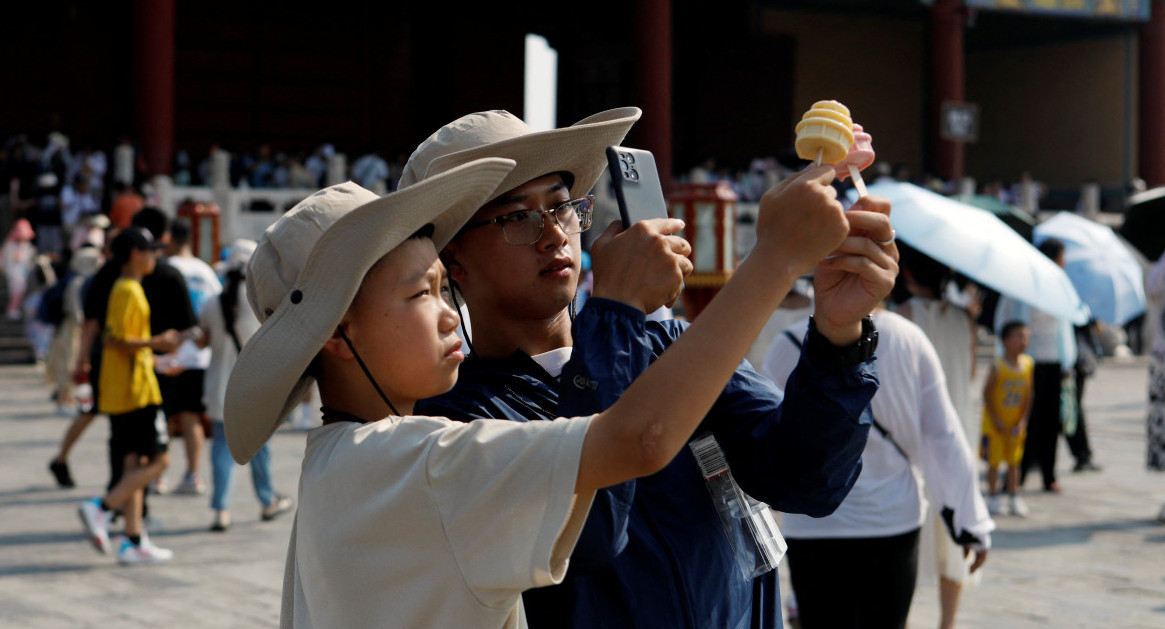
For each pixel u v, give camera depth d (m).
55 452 11.01
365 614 1.62
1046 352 9.70
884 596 4.00
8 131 27.17
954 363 5.80
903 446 4.03
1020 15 32.69
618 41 32.28
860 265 1.80
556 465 1.51
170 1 22.50
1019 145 34.59
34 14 27.34
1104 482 10.34
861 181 1.78
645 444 1.49
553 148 2.07
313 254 1.66
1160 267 8.99
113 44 27.91
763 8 30.69
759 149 30.55
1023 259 5.69
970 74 35.72
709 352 1.52
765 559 2.16
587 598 2.01
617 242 1.92
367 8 30.02
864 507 3.95
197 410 9.09
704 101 31.03
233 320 7.86
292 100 29.34
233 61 28.78
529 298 2.16
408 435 1.62
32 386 16.06
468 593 1.56
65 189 21.69
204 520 8.30
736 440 2.15
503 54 31.45
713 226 9.16
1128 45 32.16
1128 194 29.80
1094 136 32.91
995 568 7.25
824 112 1.70
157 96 22.45
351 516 1.62
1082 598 6.54
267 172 24.36
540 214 2.14
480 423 1.58
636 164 1.98
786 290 1.56
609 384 1.84
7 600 6.27
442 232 1.83
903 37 32.31
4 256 21.02
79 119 27.69
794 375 2.03
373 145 30.17
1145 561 7.43
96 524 7.11
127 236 7.23
